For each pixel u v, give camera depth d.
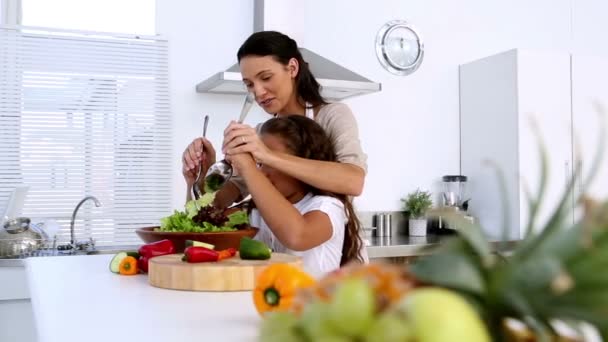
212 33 3.81
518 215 3.87
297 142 1.85
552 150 4.00
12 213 3.17
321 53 4.00
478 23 4.44
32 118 3.46
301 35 3.77
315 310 0.49
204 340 0.91
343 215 1.78
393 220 4.16
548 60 4.02
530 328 0.46
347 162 1.93
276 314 0.55
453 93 4.37
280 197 1.62
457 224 0.48
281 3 3.72
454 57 4.37
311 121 1.91
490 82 4.13
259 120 3.91
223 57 3.83
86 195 3.55
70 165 3.53
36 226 3.21
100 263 1.89
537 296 0.45
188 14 3.77
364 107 4.11
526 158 3.92
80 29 3.62
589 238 0.43
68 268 1.77
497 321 0.47
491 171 4.09
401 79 4.21
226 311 1.13
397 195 4.19
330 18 4.02
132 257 1.64
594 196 0.43
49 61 3.49
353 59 4.08
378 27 4.16
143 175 3.66
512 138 3.96
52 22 3.58
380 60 4.15
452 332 0.41
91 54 3.57
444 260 0.46
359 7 4.10
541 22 4.62
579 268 0.44
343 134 1.97
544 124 3.99
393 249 3.59
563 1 4.68
